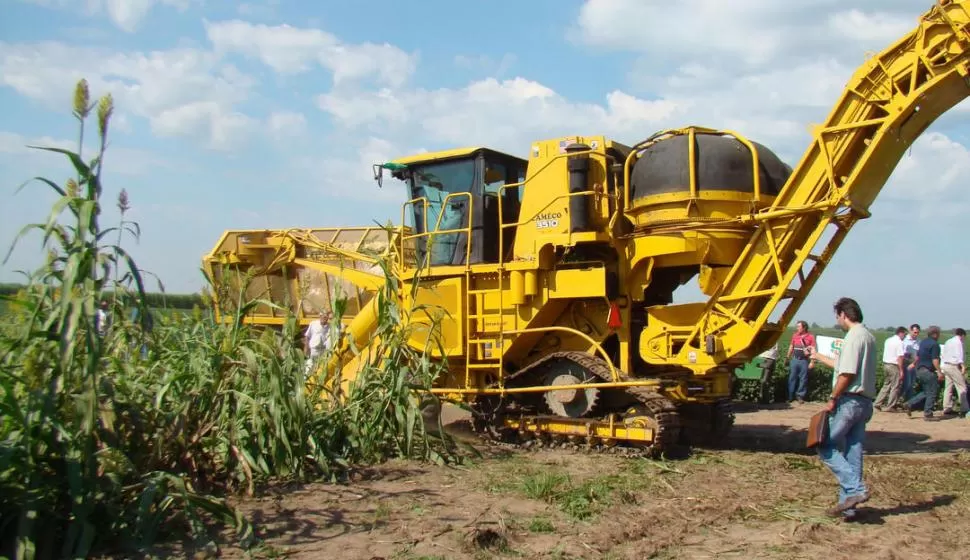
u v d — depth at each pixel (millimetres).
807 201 8305
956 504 6816
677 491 7152
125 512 5215
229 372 6789
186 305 7938
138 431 5875
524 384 9891
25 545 4480
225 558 4965
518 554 5238
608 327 9430
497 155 10648
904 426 13156
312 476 7207
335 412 7867
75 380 5117
